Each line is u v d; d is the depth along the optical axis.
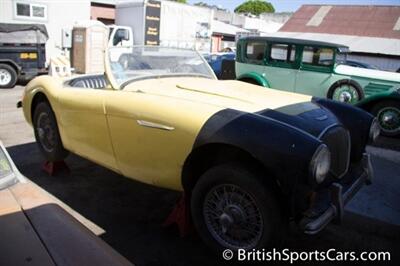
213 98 3.01
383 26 26.06
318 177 2.35
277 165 2.35
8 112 7.52
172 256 2.87
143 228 3.24
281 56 8.40
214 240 2.79
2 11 13.05
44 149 4.32
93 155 3.56
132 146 3.07
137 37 15.81
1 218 1.55
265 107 2.91
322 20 28.05
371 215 3.66
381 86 7.50
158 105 2.90
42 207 1.65
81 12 15.02
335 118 3.11
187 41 17.80
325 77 7.97
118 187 4.02
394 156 5.79
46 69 11.80
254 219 2.60
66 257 1.36
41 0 13.80
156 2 15.82
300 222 2.45
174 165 2.85
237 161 2.61
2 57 10.62
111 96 3.22
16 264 1.30
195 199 2.80
